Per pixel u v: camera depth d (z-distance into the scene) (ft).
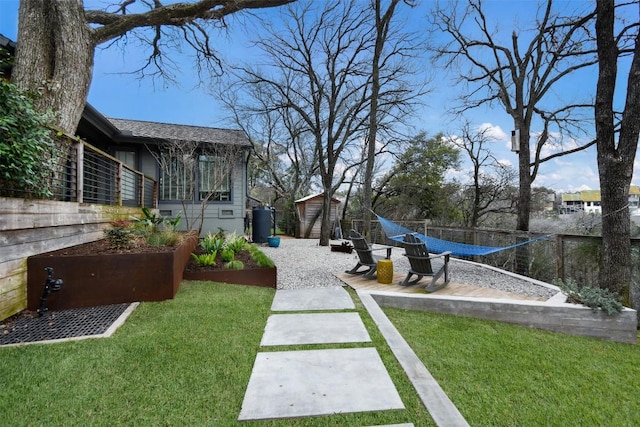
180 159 30.55
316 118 37.70
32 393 6.08
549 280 19.39
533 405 6.90
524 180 31.14
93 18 20.04
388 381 7.16
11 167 9.19
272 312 11.80
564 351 10.35
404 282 16.70
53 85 15.78
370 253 18.37
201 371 7.16
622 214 16.03
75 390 6.23
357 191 66.49
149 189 29.55
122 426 5.39
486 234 24.20
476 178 50.75
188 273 15.03
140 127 33.19
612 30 16.72
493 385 7.59
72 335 8.66
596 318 12.76
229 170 32.22
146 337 8.62
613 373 8.93
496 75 34.27
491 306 13.20
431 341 9.98
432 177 58.03
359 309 12.29
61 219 12.14
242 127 52.60
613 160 16.29
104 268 11.24
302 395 6.53
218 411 5.92
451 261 25.03
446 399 6.62
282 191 63.26
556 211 47.01
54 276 10.59
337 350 8.69
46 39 16.17
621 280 15.83
